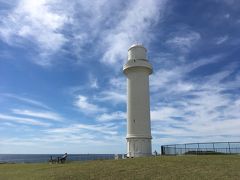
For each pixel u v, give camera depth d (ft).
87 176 87.92
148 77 165.89
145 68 162.61
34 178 92.17
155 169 89.10
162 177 79.10
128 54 170.91
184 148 144.36
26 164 142.92
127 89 165.27
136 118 157.17
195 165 90.63
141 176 82.02
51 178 89.76
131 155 152.97
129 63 163.53
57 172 98.48
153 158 111.86
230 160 95.35
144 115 157.99
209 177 75.00
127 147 157.28
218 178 73.46
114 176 84.84
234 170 80.02
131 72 163.73
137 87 160.97
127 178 81.25
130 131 157.28
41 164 136.36
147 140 155.43
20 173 104.99
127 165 99.04
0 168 125.70
